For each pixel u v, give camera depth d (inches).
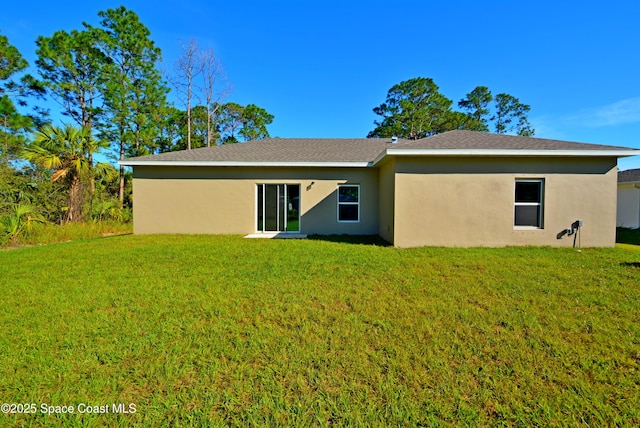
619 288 187.3
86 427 77.4
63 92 760.3
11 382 94.5
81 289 185.2
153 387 93.0
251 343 118.5
